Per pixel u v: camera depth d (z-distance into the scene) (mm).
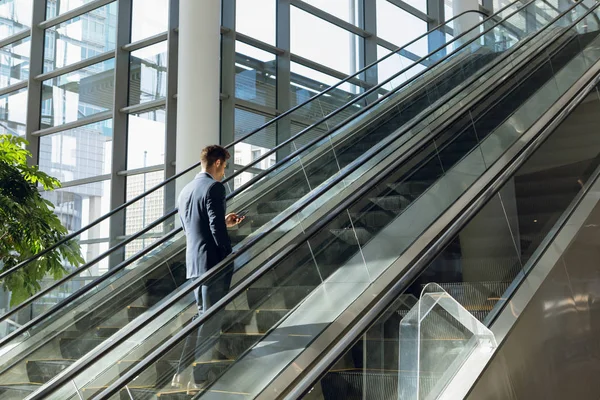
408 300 3643
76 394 4145
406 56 10734
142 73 10664
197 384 3697
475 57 10172
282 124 8867
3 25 12352
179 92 9062
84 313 5598
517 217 4895
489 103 7234
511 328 4125
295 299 4387
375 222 5238
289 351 4094
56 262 6539
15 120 11914
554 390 4457
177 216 7086
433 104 8945
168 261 6273
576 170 6047
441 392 3635
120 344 4512
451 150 6328
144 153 10492
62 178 11188
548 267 4750
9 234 7219
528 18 10922
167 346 3605
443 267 4066
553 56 8180
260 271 4176
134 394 3420
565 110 5555
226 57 10742
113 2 11039
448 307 3867
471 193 5922
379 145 7402
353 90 9867
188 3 9070
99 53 11109
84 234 8008
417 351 3576
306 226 6141
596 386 4996
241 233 6523
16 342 5219
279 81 11711
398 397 3441
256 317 4105
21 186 7500
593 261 5270
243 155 10406
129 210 8141
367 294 4719
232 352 3904
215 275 4488
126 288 5918
